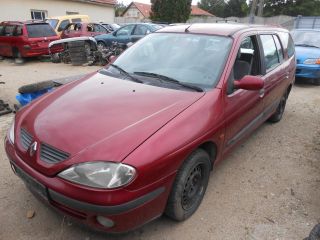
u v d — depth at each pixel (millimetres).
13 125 2900
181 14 31562
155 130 2445
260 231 2895
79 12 22219
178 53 3551
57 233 2758
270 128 5414
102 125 2480
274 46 4594
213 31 3680
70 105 2826
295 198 3412
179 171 2641
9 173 3664
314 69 8531
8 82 8906
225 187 3549
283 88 5055
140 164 2219
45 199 2428
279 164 4148
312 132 5324
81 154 2252
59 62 13078
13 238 2695
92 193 2166
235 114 3289
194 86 3088
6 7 17406
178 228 2871
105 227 2316
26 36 12414
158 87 3105
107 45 14398
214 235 2816
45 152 2408
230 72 3221
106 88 3131
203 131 2727
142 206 2297
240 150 4496
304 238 2799
